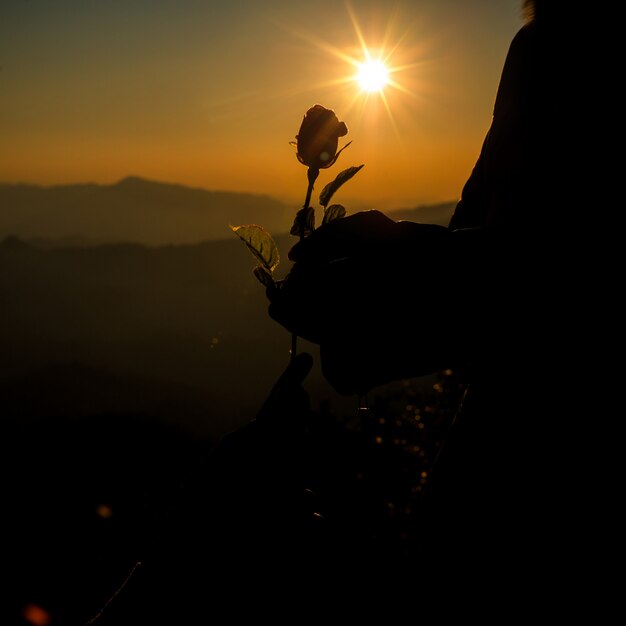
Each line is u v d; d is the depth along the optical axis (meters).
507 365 0.82
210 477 0.87
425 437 9.04
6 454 33.25
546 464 0.80
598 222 0.79
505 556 0.81
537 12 0.86
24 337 131.50
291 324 0.80
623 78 0.80
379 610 0.91
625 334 0.78
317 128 0.89
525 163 0.84
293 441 0.87
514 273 0.78
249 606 0.85
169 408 65.88
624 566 0.77
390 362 0.78
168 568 0.85
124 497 19.02
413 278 0.78
